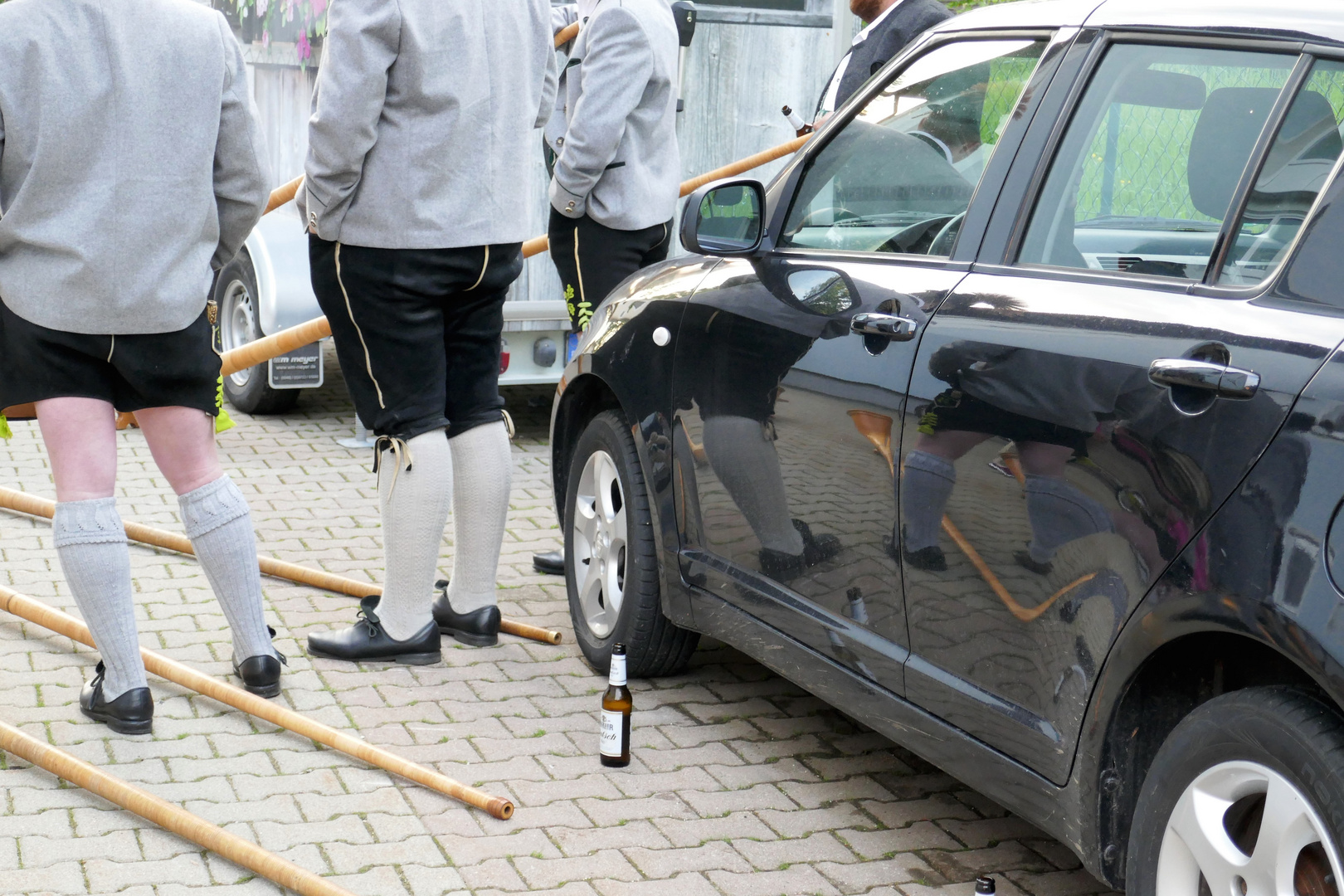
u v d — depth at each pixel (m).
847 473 3.24
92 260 3.38
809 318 3.42
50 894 2.93
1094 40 2.94
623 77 4.81
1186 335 2.48
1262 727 2.27
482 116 4.00
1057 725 2.70
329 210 3.93
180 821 3.15
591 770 3.67
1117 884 2.69
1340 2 2.60
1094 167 2.85
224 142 3.60
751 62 7.06
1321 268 2.34
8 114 3.27
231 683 4.09
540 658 4.45
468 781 3.57
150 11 3.43
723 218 3.85
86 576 3.63
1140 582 2.47
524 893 3.04
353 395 4.23
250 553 3.95
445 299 4.22
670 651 4.20
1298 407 2.25
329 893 2.89
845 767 3.76
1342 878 2.12
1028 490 2.72
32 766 3.51
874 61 6.24
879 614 3.18
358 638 4.32
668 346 3.96
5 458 6.65
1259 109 2.57
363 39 3.74
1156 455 2.46
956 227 3.13
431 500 4.19
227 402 7.92
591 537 4.41
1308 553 2.19
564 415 4.58
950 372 2.94
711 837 3.33
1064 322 2.72
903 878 3.18
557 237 5.21
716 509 3.80
